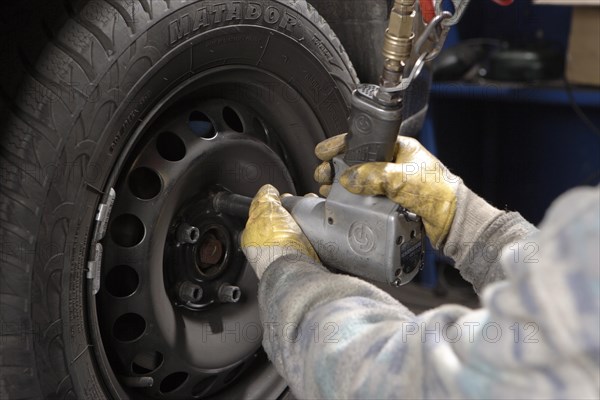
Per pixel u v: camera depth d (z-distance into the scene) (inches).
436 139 93.1
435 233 34.3
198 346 39.1
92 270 32.2
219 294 39.6
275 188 39.3
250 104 41.4
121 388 36.0
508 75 88.7
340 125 44.4
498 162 98.0
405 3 29.5
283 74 40.2
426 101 50.6
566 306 17.4
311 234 34.0
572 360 17.7
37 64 29.9
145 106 33.3
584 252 17.6
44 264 29.9
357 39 46.0
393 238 31.6
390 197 32.2
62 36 30.3
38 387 30.8
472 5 97.4
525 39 93.7
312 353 24.3
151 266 35.6
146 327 36.3
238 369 43.1
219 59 36.2
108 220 32.9
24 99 29.5
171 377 40.6
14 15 30.8
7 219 28.9
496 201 97.9
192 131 37.5
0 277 29.1
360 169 32.0
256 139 40.5
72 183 30.3
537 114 96.3
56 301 30.6
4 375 30.0
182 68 34.4
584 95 87.2
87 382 33.1
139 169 36.0
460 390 19.3
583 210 18.2
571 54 88.2
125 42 31.4
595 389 17.6
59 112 29.7
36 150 29.2
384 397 21.4
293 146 44.3
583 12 85.4
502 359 18.6
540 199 99.5
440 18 31.1
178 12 33.0
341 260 33.6
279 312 26.8
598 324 17.2
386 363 21.7
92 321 33.0
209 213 38.8
